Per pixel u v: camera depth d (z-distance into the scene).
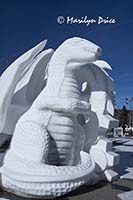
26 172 4.16
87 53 4.93
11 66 4.96
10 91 4.86
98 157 5.68
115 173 5.98
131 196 4.61
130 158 9.71
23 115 5.08
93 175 5.35
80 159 5.06
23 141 4.60
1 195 4.50
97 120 5.83
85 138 5.54
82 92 5.85
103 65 6.11
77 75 5.38
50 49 5.59
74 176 4.25
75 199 4.46
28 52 4.97
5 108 4.85
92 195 4.73
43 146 4.48
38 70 5.53
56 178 4.11
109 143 5.84
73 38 5.19
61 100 4.71
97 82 5.91
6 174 4.43
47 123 4.78
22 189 4.21
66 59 5.10
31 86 5.57
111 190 5.11
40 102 4.84
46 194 4.13
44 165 4.27
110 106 6.03
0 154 4.94
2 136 5.15
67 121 4.89
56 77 5.11
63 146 4.89
